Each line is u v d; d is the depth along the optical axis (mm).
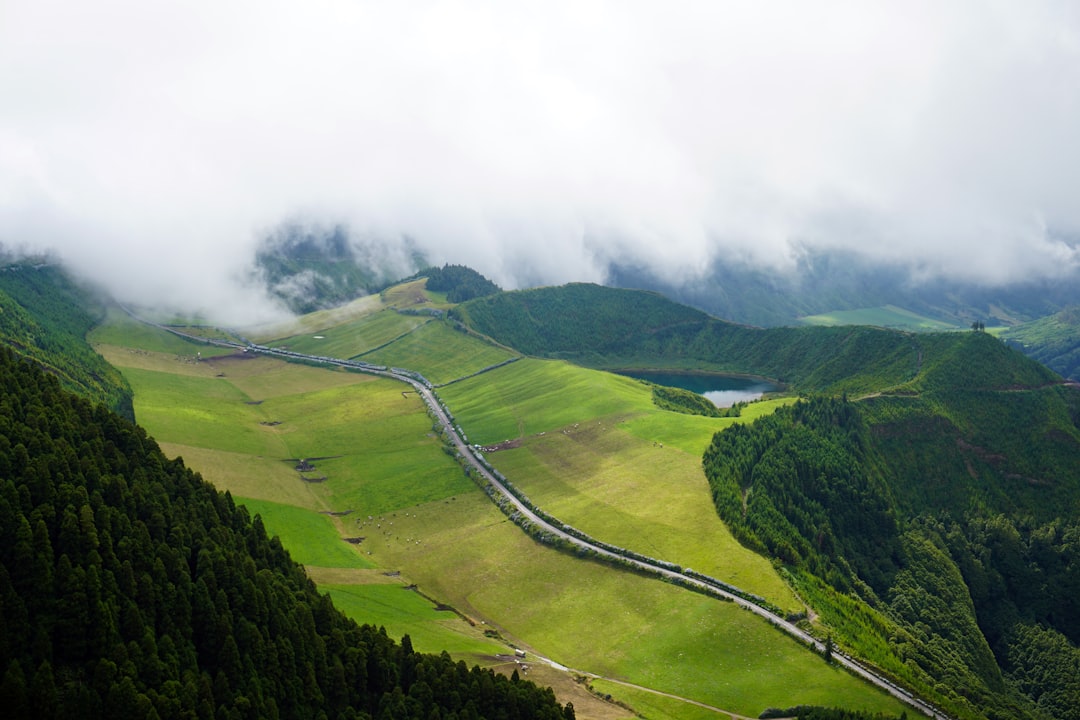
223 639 147375
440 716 154875
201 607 149125
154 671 134750
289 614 159125
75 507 151000
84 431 177750
